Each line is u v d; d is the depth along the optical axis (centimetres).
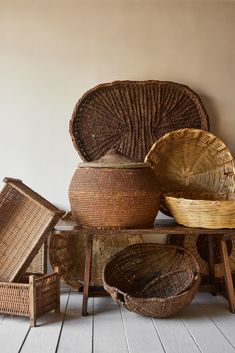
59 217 294
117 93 367
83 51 373
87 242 303
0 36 370
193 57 377
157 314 287
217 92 378
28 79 371
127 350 244
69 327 277
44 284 288
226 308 317
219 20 377
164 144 356
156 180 322
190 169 364
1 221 301
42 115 373
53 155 373
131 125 368
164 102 368
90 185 304
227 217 300
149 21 375
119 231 299
